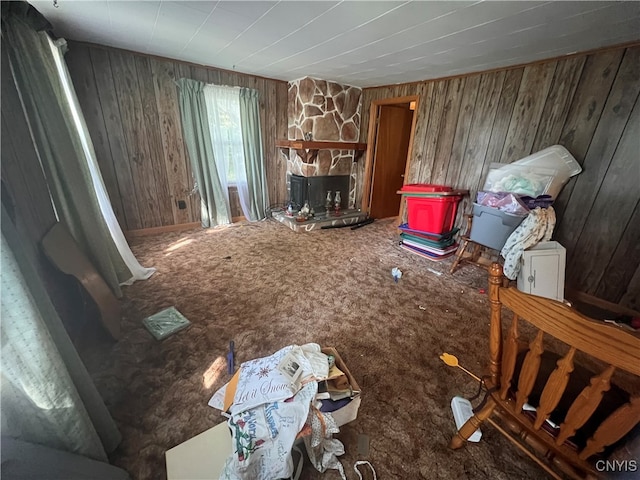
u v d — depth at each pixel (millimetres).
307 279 2559
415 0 1565
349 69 3207
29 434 836
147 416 1250
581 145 2312
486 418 1068
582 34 1900
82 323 1668
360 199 4762
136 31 2334
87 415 935
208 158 3697
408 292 2410
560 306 716
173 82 3311
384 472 1078
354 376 1517
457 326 1970
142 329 1820
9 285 708
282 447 966
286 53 2729
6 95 1334
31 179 1453
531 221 2166
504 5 1570
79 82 2816
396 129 4523
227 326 1873
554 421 907
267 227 4031
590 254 2375
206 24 2115
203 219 3898
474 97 2990
